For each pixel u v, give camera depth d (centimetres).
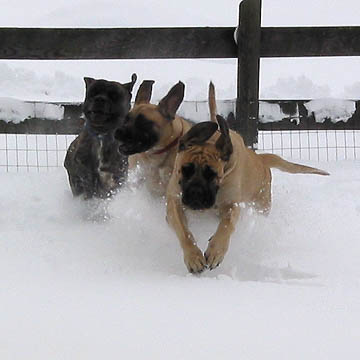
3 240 451
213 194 414
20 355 291
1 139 690
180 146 425
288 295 365
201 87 793
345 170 613
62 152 660
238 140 449
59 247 441
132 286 379
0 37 614
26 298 359
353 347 299
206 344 303
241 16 616
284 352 294
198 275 412
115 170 509
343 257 432
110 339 309
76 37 616
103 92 499
